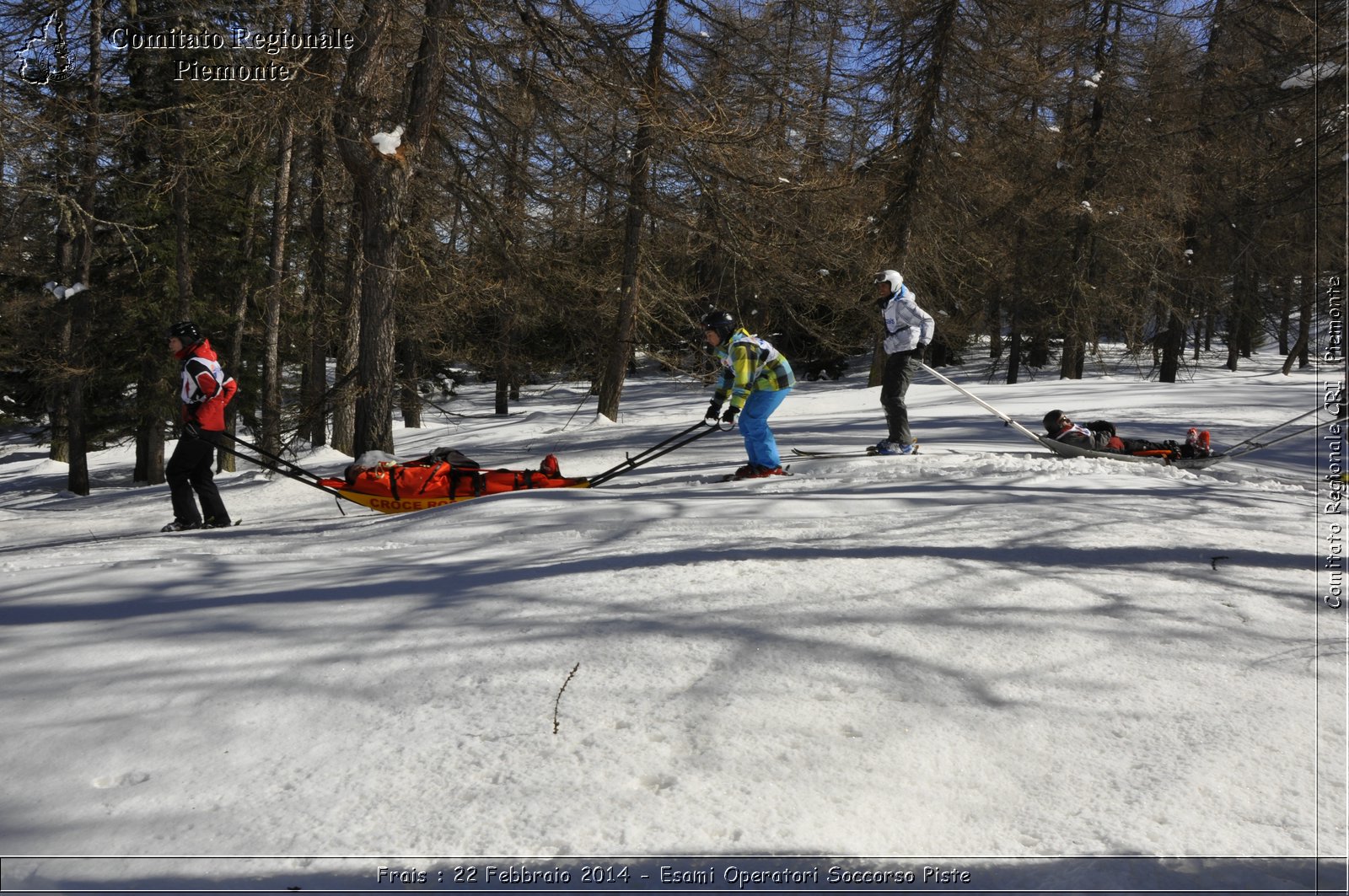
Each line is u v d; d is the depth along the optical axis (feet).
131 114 47.83
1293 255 73.82
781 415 54.03
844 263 53.62
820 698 8.37
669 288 57.67
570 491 21.29
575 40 39.17
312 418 41.98
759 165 43.21
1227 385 58.49
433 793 6.88
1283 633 10.03
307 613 11.37
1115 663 9.20
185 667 9.59
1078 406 48.08
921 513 16.74
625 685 8.71
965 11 73.15
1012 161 84.48
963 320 92.53
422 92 37.35
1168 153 81.97
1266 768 7.11
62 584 13.92
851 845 6.11
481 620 10.78
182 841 6.34
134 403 75.41
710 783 6.89
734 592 11.53
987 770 7.13
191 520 25.68
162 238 67.05
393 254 37.52
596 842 6.15
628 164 45.93
